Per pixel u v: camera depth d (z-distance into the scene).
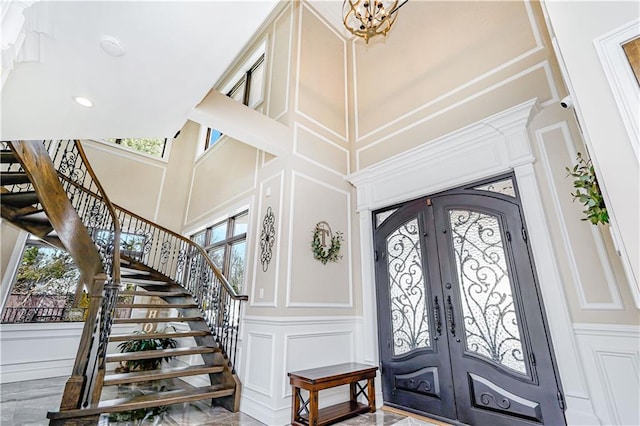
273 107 4.34
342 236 3.97
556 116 2.76
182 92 2.08
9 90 1.80
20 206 3.19
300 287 3.34
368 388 3.11
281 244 3.38
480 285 2.91
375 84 4.57
